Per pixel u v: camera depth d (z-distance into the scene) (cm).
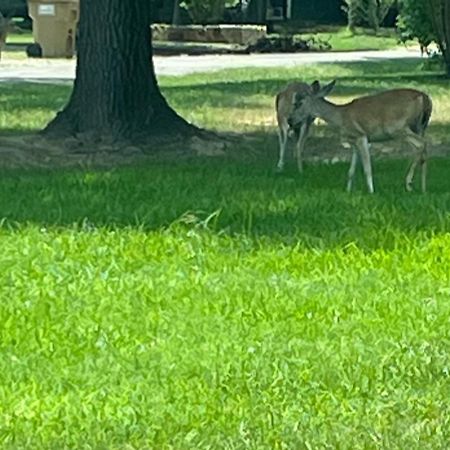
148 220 1182
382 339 816
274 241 1093
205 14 5134
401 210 1258
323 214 1233
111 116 1869
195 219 1153
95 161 1758
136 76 1881
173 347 794
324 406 696
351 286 946
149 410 686
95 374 744
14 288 925
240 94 2797
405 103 1407
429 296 925
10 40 4966
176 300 902
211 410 686
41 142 1855
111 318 855
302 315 867
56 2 4141
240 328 837
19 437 647
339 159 1748
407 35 3544
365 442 643
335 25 5725
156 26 4981
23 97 2709
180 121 1923
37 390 716
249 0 5453
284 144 1590
